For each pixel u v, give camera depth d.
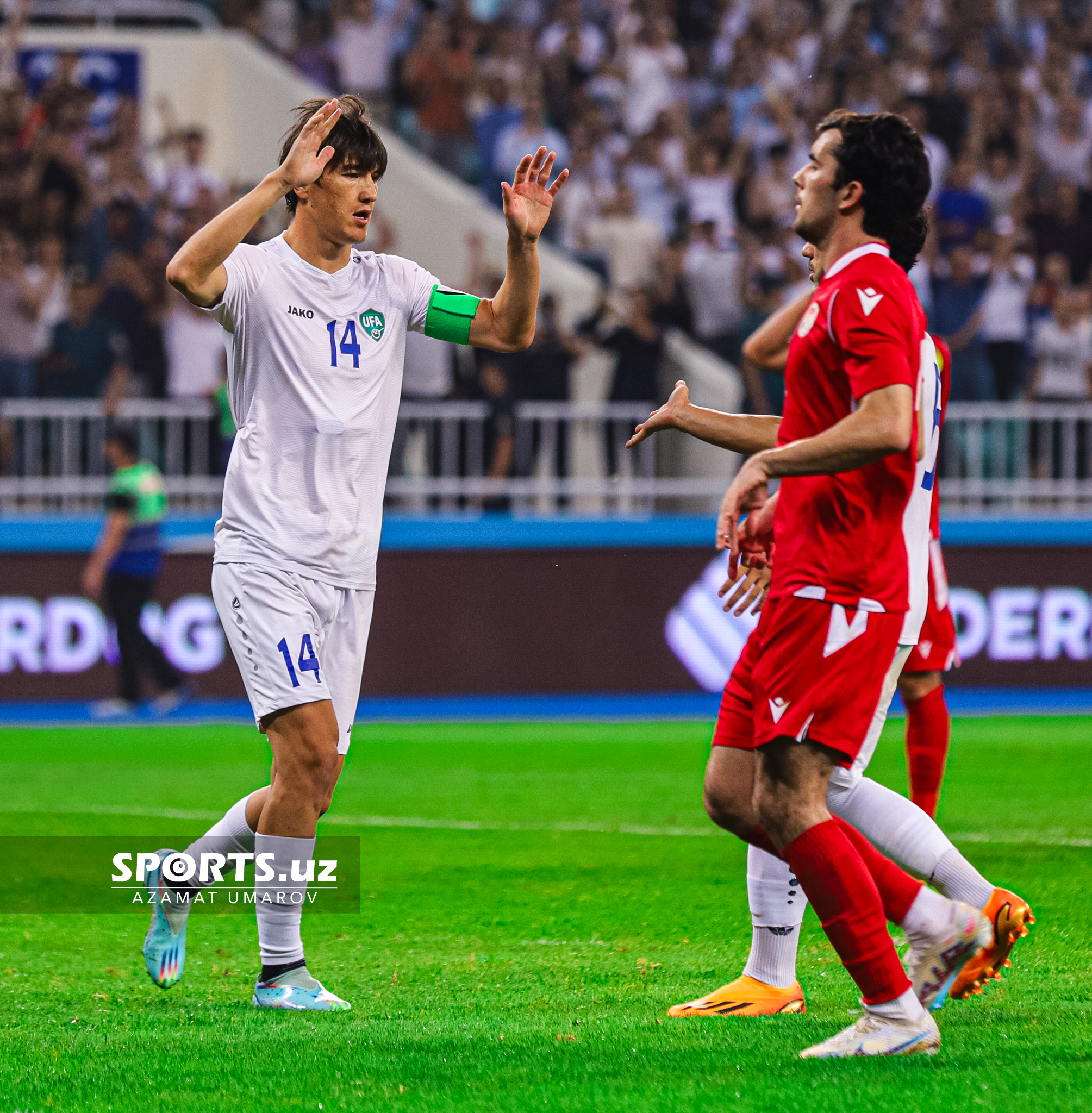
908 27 44.22
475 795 20.48
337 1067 8.16
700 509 34.31
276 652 9.95
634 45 43.03
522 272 10.41
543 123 40.50
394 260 10.57
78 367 33.47
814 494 8.38
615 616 32.38
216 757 24.39
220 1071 8.13
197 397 34.34
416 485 33.12
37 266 36.19
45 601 30.67
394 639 31.84
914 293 8.45
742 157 40.62
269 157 40.69
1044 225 39.34
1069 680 32.75
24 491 32.16
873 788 8.96
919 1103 7.20
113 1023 9.45
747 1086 7.58
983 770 22.45
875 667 8.36
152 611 31.11
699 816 18.72
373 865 15.45
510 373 33.84
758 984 9.72
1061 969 10.73
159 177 38.75
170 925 10.46
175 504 32.44
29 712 30.31
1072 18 45.62
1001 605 32.56
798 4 44.78
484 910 13.27
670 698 32.44
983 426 34.22
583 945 11.94
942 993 8.62
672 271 36.03
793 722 8.29
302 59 42.06
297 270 10.13
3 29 39.53
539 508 33.56
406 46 42.56
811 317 8.55
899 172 8.53
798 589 8.34
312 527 10.09
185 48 40.41
